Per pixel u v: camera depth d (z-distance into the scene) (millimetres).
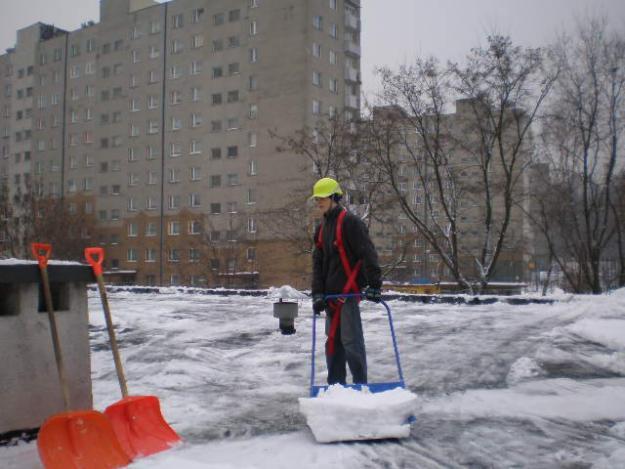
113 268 59250
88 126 62562
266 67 50500
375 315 11125
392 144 25641
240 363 6383
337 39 51625
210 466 3260
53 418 3258
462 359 6539
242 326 9508
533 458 3434
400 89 25047
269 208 49812
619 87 26188
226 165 52500
